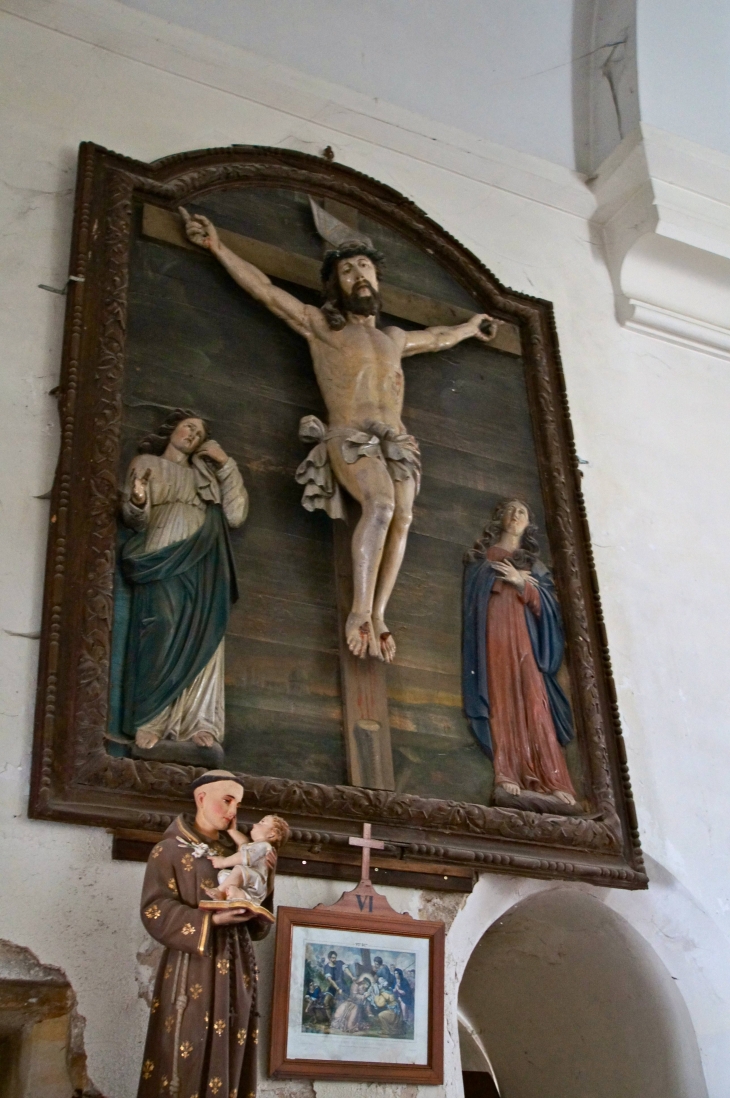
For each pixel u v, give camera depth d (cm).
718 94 690
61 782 376
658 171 643
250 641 436
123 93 538
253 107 572
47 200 489
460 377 546
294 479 479
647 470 593
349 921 392
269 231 532
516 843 443
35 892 364
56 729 382
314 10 615
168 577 424
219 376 484
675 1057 473
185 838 344
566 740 479
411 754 446
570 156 674
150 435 452
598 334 622
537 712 475
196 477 448
